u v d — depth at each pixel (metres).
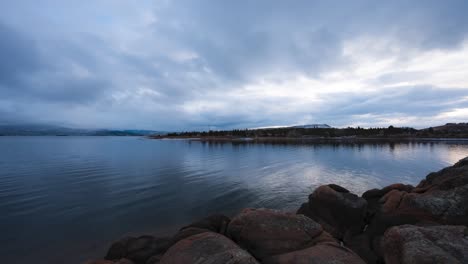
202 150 59.56
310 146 74.88
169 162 34.69
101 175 23.80
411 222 8.47
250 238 6.86
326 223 10.34
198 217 12.38
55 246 9.15
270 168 28.80
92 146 77.19
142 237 7.70
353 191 17.66
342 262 5.39
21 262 8.08
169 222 11.68
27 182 20.30
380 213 9.77
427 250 5.43
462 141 109.25
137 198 15.61
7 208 13.39
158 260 6.43
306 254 5.75
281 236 6.79
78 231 10.48
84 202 14.64
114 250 7.25
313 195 11.62
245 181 21.06
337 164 32.09
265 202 14.96
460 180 10.05
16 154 46.34
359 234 9.41
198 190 17.81
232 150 59.16
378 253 7.54
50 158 39.59
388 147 68.19
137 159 38.62
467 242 5.73
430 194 9.47
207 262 5.07
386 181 21.08
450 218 8.13
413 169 27.78
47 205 13.97
